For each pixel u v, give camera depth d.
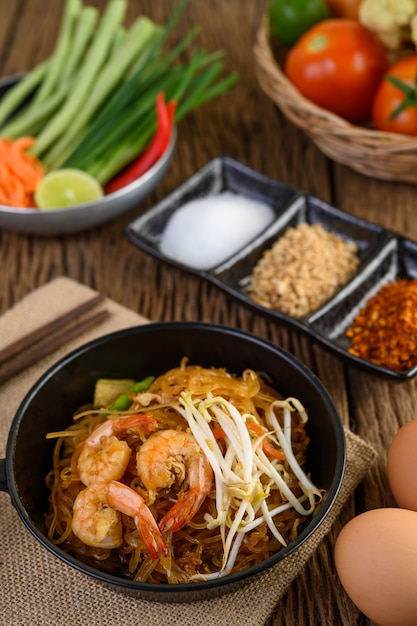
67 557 0.45
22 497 0.48
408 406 0.59
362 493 0.54
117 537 0.47
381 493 0.54
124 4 0.78
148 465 0.47
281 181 0.73
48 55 0.84
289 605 0.50
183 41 0.80
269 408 0.53
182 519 0.47
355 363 0.58
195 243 0.67
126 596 0.49
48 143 0.72
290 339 0.63
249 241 0.65
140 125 0.72
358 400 0.59
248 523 0.48
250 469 0.49
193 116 0.79
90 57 0.75
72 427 0.54
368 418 0.58
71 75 0.76
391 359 0.59
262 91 0.81
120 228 0.71
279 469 0.51
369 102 0.72
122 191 0.66
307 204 0.68
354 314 0.63
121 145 0.72
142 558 0.49
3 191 0.69
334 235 0.68
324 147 0.72
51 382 0.52
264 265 0.65
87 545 0.49
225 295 0.63
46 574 0.50
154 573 0.49
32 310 0.63
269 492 0.50
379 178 0.73
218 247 0.67
